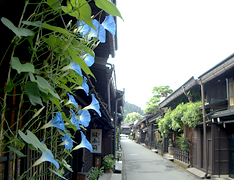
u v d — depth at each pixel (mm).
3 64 1453
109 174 9172
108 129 11680
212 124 8695
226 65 7484
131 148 26469
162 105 17375
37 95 930
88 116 1629
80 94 3607
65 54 1163
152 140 25469
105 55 5441
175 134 16375
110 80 5691
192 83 10195
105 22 1337
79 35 1264
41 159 1117
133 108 103750
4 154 1695
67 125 1476
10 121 1739
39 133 2115
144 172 10461
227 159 8523
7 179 1659
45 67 1183
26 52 1434
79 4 947
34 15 1011
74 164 4992
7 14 1370
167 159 15477
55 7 1015
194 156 10953
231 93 8203
